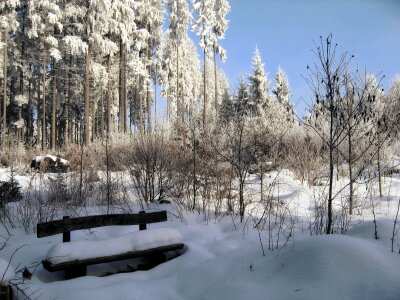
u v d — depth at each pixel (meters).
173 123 8.08
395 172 9.50
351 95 5.31
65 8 23.02
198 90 55.00
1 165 14.37
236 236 5.14
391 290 2.85
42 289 3.58
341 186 8.05
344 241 3.49
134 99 38.38
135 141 7.89
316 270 3.28
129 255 4.14
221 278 3.66
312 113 5.59
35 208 6.39
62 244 3.95
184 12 33.78
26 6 27.19
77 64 30.67
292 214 6.27
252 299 3.18
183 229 5.39
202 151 7.06
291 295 3.11
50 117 38.81
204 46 32.84
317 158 9.39
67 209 6.55
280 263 3.63
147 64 30.77
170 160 7.35
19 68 32.41
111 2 23.28
